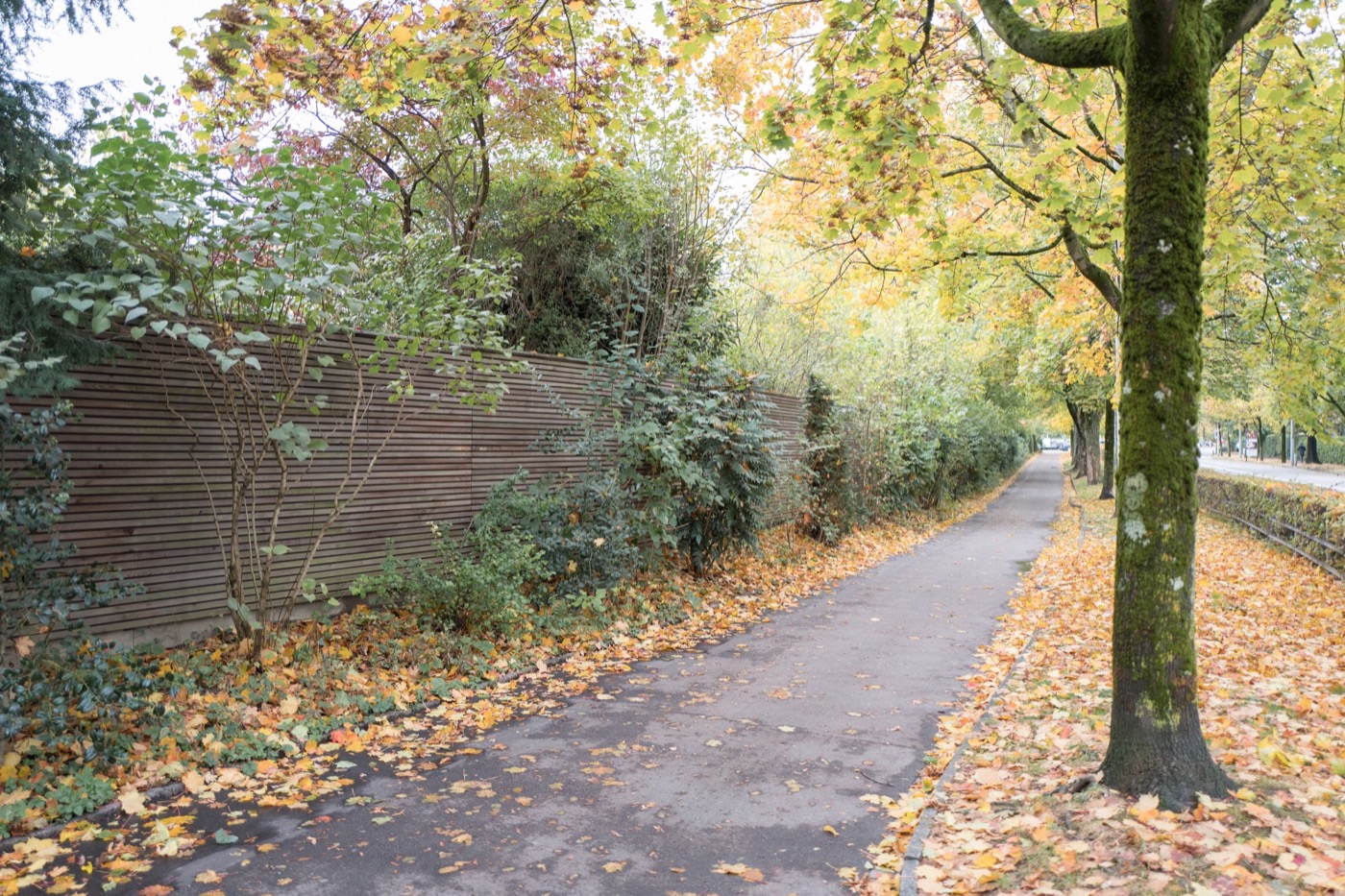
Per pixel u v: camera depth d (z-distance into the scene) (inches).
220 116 271.4
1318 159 311.0
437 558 328.5
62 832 156.5
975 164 421.4
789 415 644.1
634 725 231.1
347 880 143.4
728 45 376.2
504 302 531.5
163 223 197.5
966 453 1060.5
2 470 174.6
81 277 183.5
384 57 260.2
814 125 365.1
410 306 309.3
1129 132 169.6
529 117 484.7
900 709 248.5
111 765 179.9
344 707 226.5
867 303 456.1
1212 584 441.7
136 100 197.9
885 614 398.6
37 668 175.3
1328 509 508.1
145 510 235.6
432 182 499.2
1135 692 166.6
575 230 545.6
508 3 243.4
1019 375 1037.8
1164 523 165.6
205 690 221.9
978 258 430.3
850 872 148.1
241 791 179.2
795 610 408.8
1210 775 161.9
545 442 376.8
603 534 354.6
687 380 434.0
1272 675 262.5
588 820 169.5
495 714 235.8
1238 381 857.5
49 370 181.5
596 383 414.0
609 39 281.3
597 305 561.3
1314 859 135.2
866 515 725.9
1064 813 161.6
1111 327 521.0
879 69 279.6
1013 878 141.8
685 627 356.5
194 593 248.8
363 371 297.3
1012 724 226.8
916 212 307.0
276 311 251.4
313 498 285.9
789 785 189.9
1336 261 347.6
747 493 439.5
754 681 278.4
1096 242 329.1
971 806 175.6
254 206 223.0
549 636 313.3
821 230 395.5
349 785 186.4
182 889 138.8
